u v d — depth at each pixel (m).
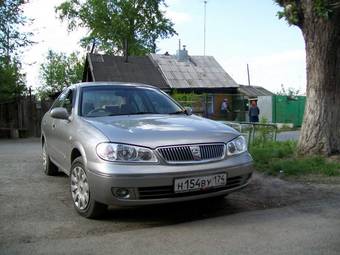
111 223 5.02
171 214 5.37
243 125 11.54
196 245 4.21
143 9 47.72
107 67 32.72
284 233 4.53
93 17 47.97
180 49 35.69
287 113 30.66
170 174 4.71
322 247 4.11
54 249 4.17
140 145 4.77
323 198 6.02
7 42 21.92
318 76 8.62
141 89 6.88
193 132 5.14
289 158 8.83
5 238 4.51
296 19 8.66
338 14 8.23
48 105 21.41
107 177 4.66
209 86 32.72
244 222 4.93
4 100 21.55
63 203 5.97
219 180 4.98
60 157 6.68
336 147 8.62
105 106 6.25
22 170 8.71
